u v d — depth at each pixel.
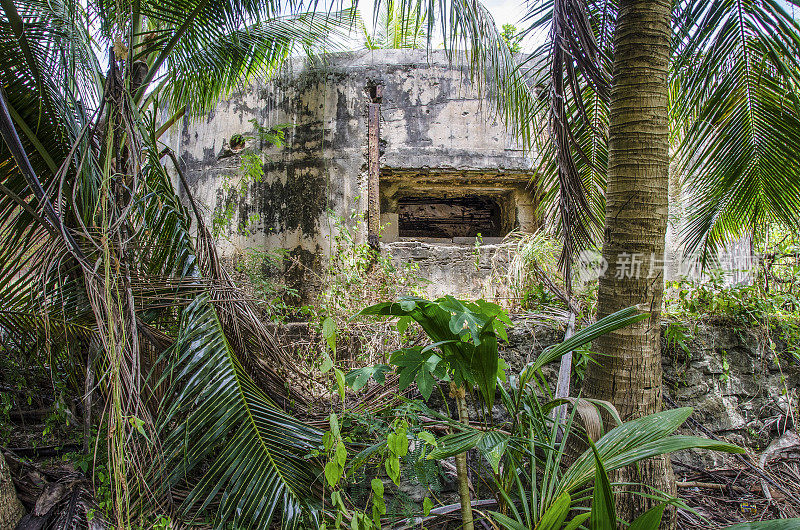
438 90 5.52
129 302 2.15
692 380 3.70
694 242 4.57
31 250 2.48
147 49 2.80
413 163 5.43
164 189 2.53
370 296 3.98
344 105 5.49
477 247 4.83
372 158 5.37
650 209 2.36
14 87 2.29
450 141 5.48
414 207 8.73
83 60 2.41
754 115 3.47
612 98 2.48
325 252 5.29
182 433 2.17
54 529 2.23
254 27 3.96
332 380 3.10
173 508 2.37
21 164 1.96
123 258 2.25
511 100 4.00
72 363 2.52
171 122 3.78
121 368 2.07
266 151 5.59
